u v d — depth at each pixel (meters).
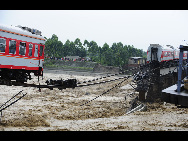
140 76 33.75
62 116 24.12
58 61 83.12
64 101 35.09
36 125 17.77
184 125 13.30
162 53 34.38
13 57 13.52
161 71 34.69
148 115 18.59
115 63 89.75
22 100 32.50
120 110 30.41
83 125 17.31
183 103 7.49
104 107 32.06
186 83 8.10
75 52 122.81
